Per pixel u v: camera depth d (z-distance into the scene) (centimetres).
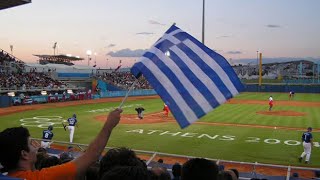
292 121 3180
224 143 2166
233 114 3706
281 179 1129
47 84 6191
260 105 4844
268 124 2986
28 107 4581
